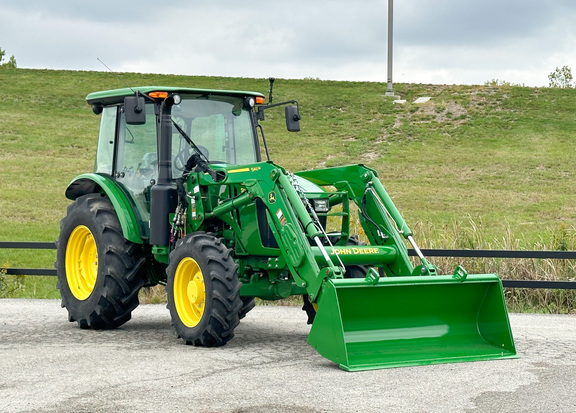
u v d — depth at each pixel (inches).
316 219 300.2
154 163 352.8
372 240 333.1
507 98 1774.1
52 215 971.3
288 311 436.8
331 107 1771.7
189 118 353.4
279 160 1317.7
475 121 1614.2
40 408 216.8
